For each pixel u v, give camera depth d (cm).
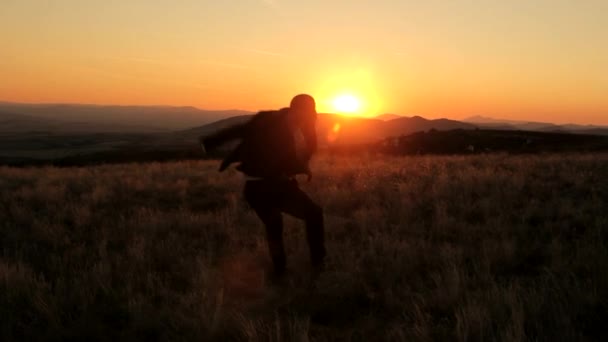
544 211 738
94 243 643
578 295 381
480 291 407
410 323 376
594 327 351
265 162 483
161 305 419
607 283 409
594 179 1022
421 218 738
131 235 675
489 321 346
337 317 403
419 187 984
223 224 725
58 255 581
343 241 627
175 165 2094
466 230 639
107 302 430
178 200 1002
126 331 378
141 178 1366
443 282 438
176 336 359
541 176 1113
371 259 530
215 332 362
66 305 416
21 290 442
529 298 383
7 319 388
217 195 1040
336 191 943
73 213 827
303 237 635
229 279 494
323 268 507
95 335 372
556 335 325
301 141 491
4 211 855
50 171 1772
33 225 734
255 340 344
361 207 825
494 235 600
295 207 497
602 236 573
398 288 444
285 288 475
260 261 556
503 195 873
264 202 489
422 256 527
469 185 966
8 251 596
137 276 486
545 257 525
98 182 1222
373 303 426
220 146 486
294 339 340
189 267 517
